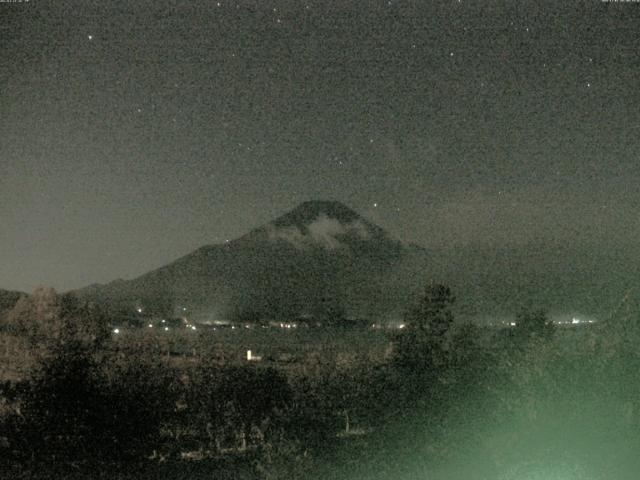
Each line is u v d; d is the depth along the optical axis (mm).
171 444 16594
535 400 6844
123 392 14133
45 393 13062
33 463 13016
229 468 14906
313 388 17062
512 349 9484
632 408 6539
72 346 13523
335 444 11461
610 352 6797
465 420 8516
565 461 6648
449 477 8438
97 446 13383
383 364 11484
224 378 18406
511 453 6965
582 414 6652
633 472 6473
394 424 10203
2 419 13266
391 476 9469
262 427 16266
